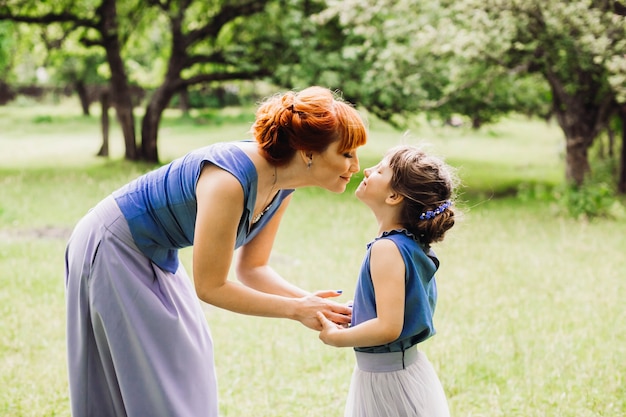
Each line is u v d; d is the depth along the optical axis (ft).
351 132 7.91
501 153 66.39
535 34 32.04
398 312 7.83
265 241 9.61
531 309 17.83
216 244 7.98
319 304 8.41
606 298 18.75
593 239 26.89
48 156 57.31
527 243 26.43
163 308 8.63
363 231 28.84
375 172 8.40
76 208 32.78
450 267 22.41
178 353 8.69
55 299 18.65
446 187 8.19
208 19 50.72
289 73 45.14
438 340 15.37
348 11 34.96
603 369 13.53
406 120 46.01
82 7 50.49
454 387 12.84
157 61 67.10
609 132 46.88
